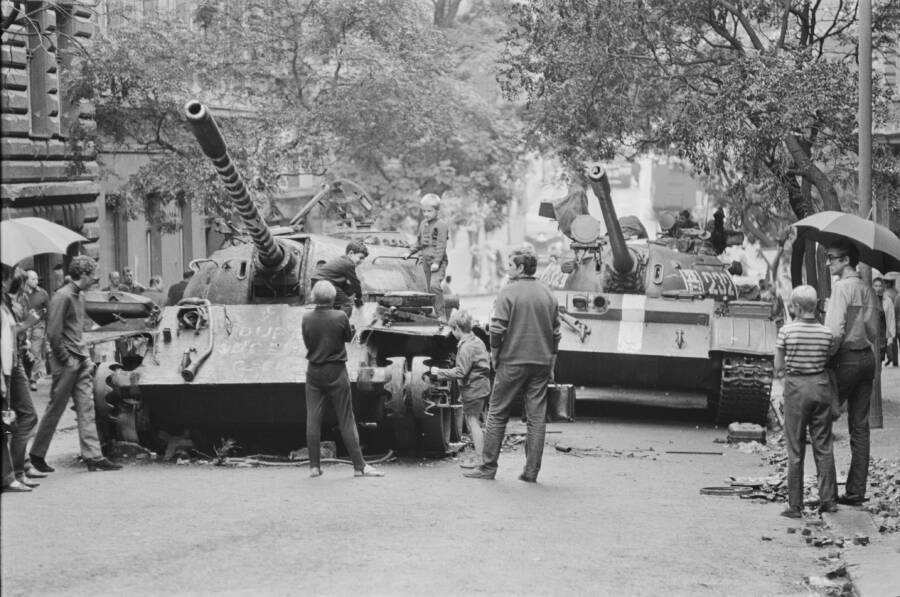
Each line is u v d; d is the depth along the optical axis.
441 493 16.09
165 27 36.97
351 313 19.73
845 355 15.77
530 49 31.03
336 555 12.38
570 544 13.30
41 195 32.03
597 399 29.78
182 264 48.25
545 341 17.19
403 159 45.06
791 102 26.64
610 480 17.91
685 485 17.69
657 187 64.12
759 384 24.36
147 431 19.33
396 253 22.72
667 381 25.62
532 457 17.30
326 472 17.80
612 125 30.59
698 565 12.62
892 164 29.02
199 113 16.77
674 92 30.20
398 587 11.18
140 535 13.16
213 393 18.70
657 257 27.25
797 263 21.28
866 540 13.66
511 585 11.39
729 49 31.00
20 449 16.75
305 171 42.00
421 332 19.19
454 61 46.66
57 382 17.55
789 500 15.36
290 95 41.44
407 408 18.56
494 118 46.69
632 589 11.48
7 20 25.31
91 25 35.66
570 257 28.09
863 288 15.84
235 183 18.19
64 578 11.36
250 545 12.75
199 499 15.32
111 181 40.69
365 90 40.44
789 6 28.64
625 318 25.72
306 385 17.25
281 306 20.16
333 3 40.47
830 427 15.46
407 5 42.28
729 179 39.53
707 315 25.44
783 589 11.79
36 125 33.34
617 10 28.95
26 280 26.38
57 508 14.64
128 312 20.44
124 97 34.91
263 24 40.81
